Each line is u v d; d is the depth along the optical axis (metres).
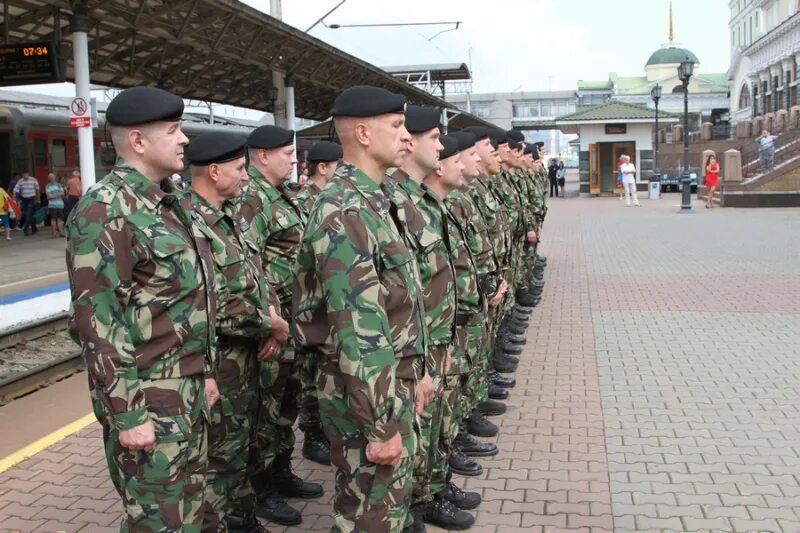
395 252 3.13
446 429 4.20
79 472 5.00
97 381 2.81
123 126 3.00
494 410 6.03
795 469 4.84
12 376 6.86
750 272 12.84
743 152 35.34
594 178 36.81
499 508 4.39
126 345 2.85
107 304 2.83
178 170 3.13
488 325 5.57
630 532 4.06
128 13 10.95
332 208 2.99
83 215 2.85
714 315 9.57
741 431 5.53
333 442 3.11
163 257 2.97
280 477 4.59
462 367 4.36
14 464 5.12
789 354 7.61
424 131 3.84
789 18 51.50
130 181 3.00
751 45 63.03
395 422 2.94
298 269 3.13
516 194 7.40
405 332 3.18
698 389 6.55
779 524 4.11
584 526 4.14
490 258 5.22
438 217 3.95
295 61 15.98
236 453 3.85
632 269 13.69
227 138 4.00
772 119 40.53
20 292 10.41
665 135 50.09
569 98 63.88
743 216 23.56
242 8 11.67
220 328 3.75
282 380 4.38
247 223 4.44
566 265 14.50
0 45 10.94
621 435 5.52
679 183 39.72
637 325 9.16
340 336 2.90
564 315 9.85
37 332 8.70
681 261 14.45
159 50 14.41
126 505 2.96
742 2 74.69
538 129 59.59
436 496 4.25
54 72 10.91
